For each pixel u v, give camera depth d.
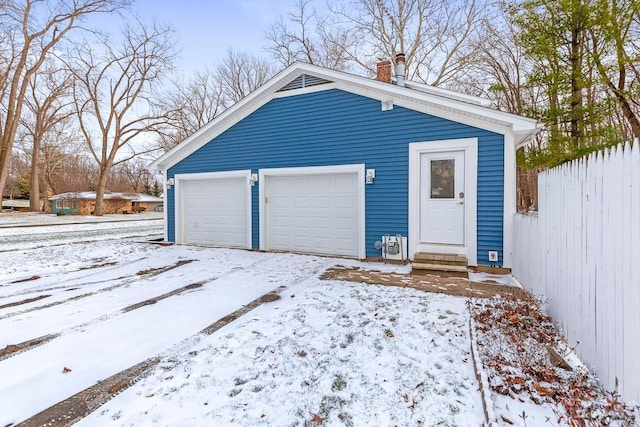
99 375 2.88
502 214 6.37
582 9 8.45
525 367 2.80
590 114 9.21
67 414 2.38
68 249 9.66
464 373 2.80
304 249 8.51
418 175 7.05
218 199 9.73
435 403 2.42
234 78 26.52
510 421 2.20
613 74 9.66
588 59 9.06
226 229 9.64
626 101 10.23
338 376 2.79
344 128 7.80
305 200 8.45
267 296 4.96
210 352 3.24
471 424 2.20
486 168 6.48
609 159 2.43
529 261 4.81
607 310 2.44
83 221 21.45
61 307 4.64
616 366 2.31
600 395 2.41
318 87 8.08
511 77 15.57
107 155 26.28
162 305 4.65
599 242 2.57
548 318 3.81
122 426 2.24
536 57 10.01
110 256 8.61
